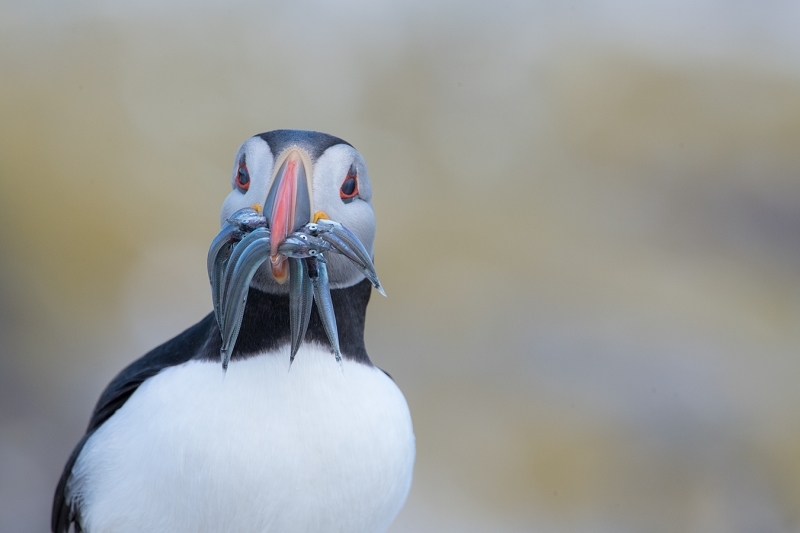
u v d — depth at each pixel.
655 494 12.93
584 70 17.08
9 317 13.23
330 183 4.61
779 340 14.27
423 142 16.62
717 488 12.90
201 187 15.29
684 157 16.36
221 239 4.34
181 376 4.78
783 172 16.08
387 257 15.09
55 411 12.91
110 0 16.23
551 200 16.14
